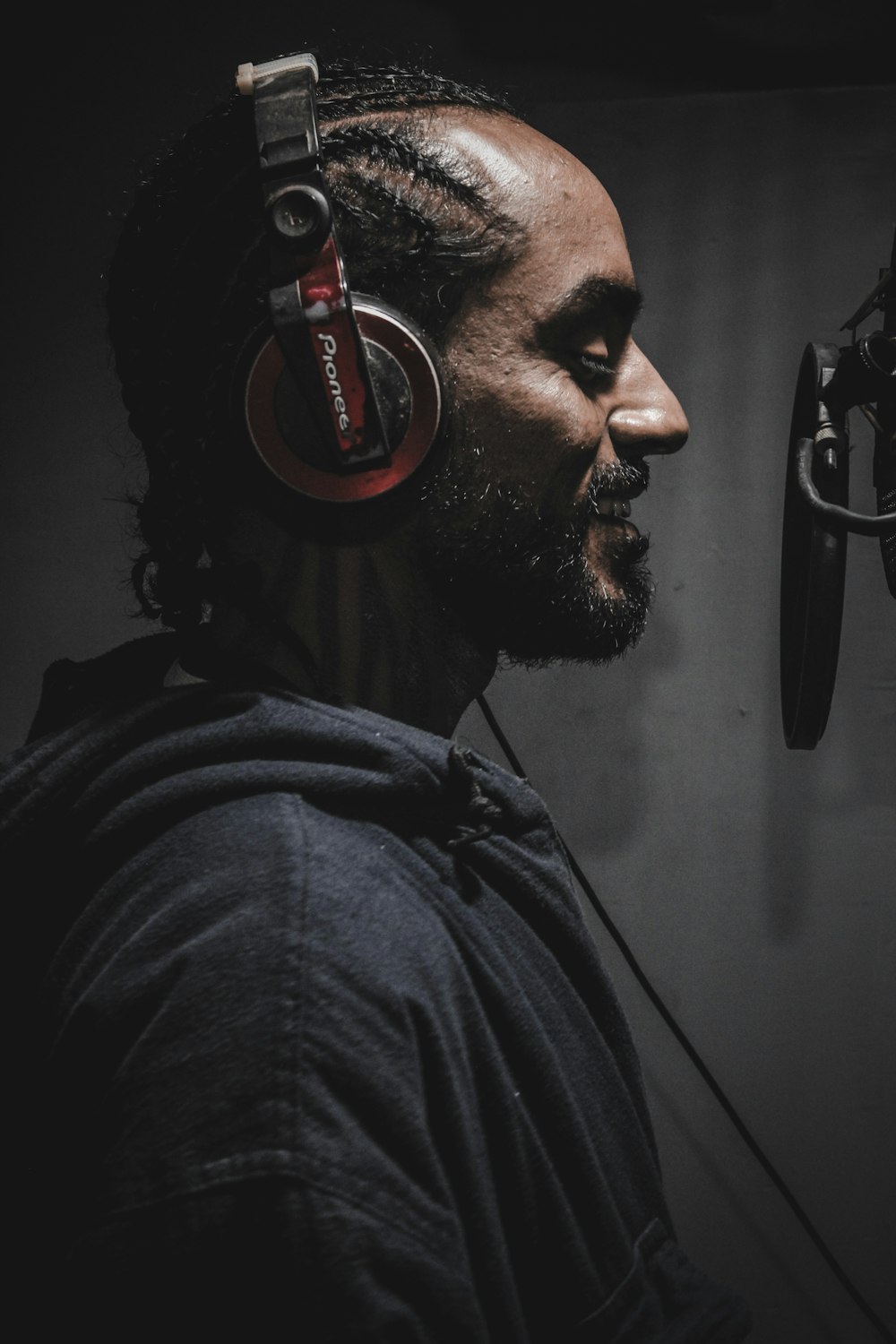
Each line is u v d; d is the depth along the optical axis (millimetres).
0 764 470
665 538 2379
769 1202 2229
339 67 550
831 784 2311
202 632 504
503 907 456
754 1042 2273
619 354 519
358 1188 323
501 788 476
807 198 2393
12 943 433
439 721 507
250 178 486
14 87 2420
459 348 474
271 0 2359
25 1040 414
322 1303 307
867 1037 2258
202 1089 330
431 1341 321
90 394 2434
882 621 2307
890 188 2379
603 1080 467
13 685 2402
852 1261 2205
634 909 2318
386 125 495
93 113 2414
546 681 2377
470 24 2355
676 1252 471
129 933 382
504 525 473
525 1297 406
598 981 493
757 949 2293
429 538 472
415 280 473
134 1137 331
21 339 2438
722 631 2352
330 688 483
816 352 746
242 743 423
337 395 432
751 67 2393
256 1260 310
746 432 2377
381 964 362
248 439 448
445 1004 385
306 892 364
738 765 2330
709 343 2395
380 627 482
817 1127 2246
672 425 509
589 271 490
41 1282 384
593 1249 423
